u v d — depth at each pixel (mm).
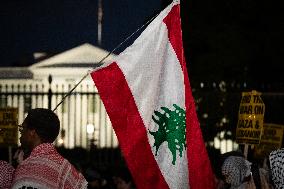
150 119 4559
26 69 48719
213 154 7836
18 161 6465
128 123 4453
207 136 18656
